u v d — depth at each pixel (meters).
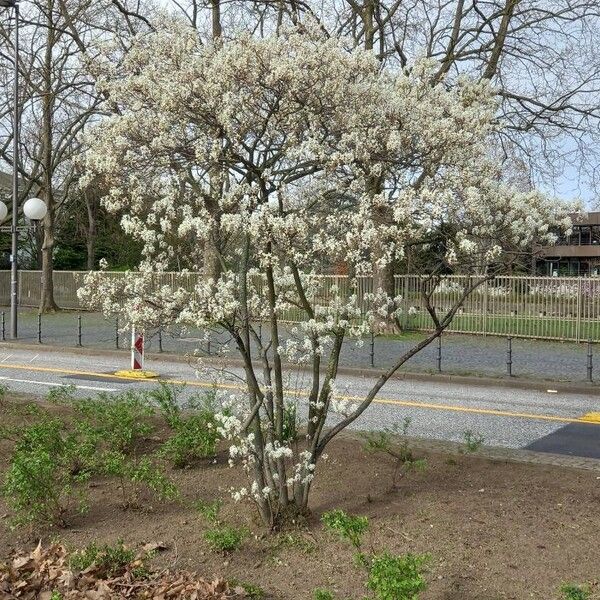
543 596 3.97
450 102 7.20
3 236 47.44
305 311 5.71
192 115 6.17
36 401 9.37
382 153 6.38
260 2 17.53
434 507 5.34
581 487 5.77
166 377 15.17
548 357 18.67
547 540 4.68
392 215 5.39
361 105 6.55
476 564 4.37
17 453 6.07
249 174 5.91
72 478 5.93
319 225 5.52
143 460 5.94
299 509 5.16
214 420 6.70
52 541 5.00
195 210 6.23
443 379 15.34
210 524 5.13
